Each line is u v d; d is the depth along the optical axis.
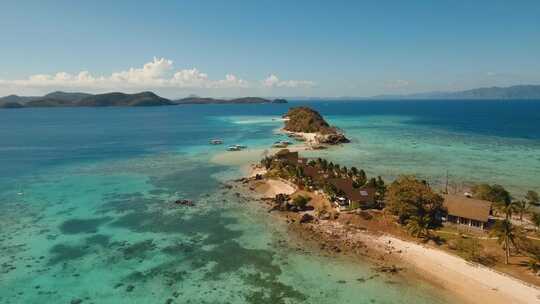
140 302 39.78
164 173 99.00
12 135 192.25
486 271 43.81
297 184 80.25
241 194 78.50
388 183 85.12
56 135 191.75
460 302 38.94
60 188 84.00
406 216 57.59
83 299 40.31
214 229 59.53
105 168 106.06
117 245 53.72
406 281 43.06
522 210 58.94
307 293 41.03
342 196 67.38
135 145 152.88
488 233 53.16
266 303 39.28
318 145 139.50
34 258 49.66
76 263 48.34
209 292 41.53
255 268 46.78
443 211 58.25
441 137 165.00
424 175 93.44
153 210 68.69
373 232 56.31
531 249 47.00
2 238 56.00
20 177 95.06
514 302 38.25
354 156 119.81
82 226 60.97
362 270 45.78
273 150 132.75
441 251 49.16
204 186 85.31
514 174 93.75
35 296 40.88
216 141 156.25
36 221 63.16
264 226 60.53
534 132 180.38
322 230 58.22
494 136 166.88
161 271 46.22
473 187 75.31
